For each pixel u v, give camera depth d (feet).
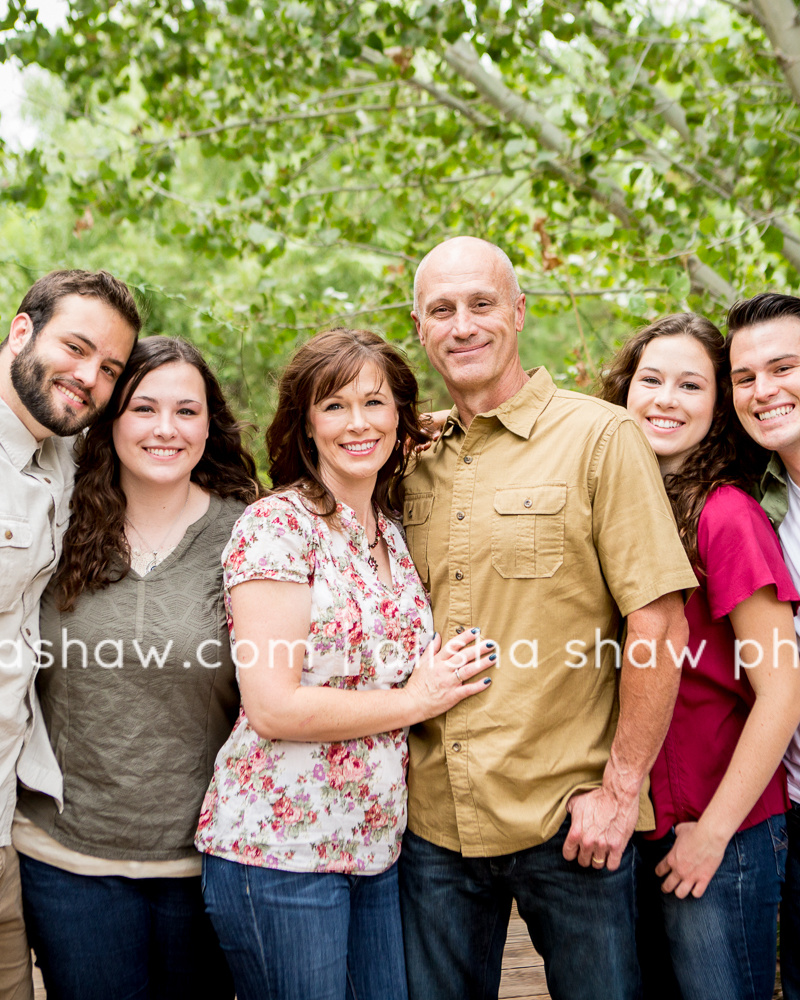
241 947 5.40
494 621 5.87
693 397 6.44
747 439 6.53
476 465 6.12
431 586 6.18
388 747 5.78
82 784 5.82
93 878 5.83
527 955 8.49
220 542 6.28
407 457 6.48
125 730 5.79
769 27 11.66
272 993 5.35
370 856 5.66
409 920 6.15
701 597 6.00
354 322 15.34
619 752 5.62
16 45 13.15
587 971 5.75
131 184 15.55
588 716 5.85
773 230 11.28
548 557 5.77
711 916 5.72
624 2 13.16
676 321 6.65
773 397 5.99
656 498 5.65
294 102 15.02
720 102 13.24
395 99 14.16
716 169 13.10
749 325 6.10
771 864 5.89
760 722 5.60
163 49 14.28
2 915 5.83
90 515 6.01
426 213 15.56
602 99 12.31
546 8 12.09
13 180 14.32
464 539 5.99
